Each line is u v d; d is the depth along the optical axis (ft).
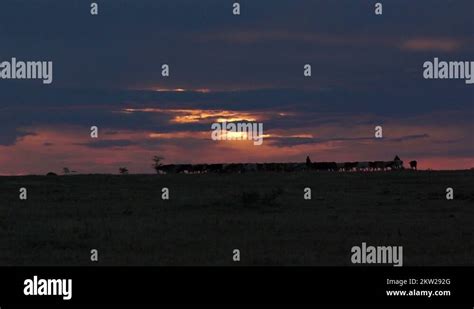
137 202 129.90
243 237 97.14
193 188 150.92
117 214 117.19
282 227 104.01
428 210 122.42
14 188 149.48
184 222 108.17
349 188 149.89
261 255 85.81
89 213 118.11
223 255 86.28
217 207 123.54
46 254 88.07
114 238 96.48
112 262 83.05
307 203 129.08
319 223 107.45
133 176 170.91
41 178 167.32
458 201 132.16
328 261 83.76
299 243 93.30
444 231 102.32
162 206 125.08
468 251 90.27
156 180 162.81
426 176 166.30
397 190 146.41
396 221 110.32
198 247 91.04
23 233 99.86
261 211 120.47
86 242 94.63
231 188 150.10
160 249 90.07
